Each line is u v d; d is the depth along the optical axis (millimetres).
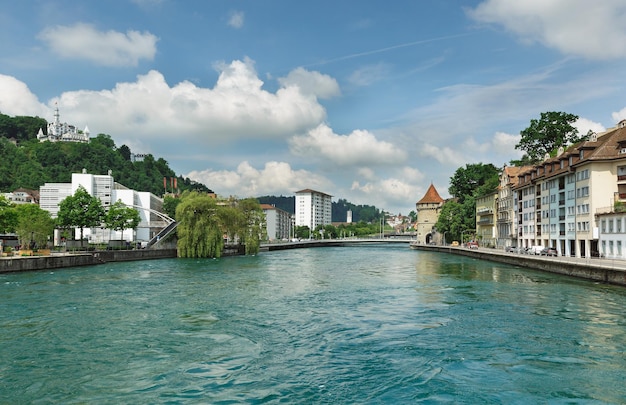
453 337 25375
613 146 66062
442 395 17312
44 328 27281
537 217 89500
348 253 133625
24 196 165250
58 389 17953
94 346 23578
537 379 18844
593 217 65562
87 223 88125
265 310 33500
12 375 19406
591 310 32375
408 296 40250
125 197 150250
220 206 100812
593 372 19594
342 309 33938
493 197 123312
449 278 54875
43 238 83875
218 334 26188
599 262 53219
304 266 76688
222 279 53906
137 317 30625
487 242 128375
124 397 17219
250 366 20594
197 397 17219
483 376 19219
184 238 89625
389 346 23672
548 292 40969
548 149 114312
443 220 148375
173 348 23312
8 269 56344
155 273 60250
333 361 21281
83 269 65000
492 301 36844
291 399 17031
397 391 17719
